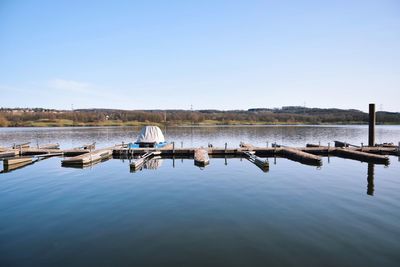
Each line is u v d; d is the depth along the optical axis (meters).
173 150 34.34
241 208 13.87
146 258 9.04
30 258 9.09
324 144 50.16
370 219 12.29
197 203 14.73
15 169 25.50
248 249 9.59
